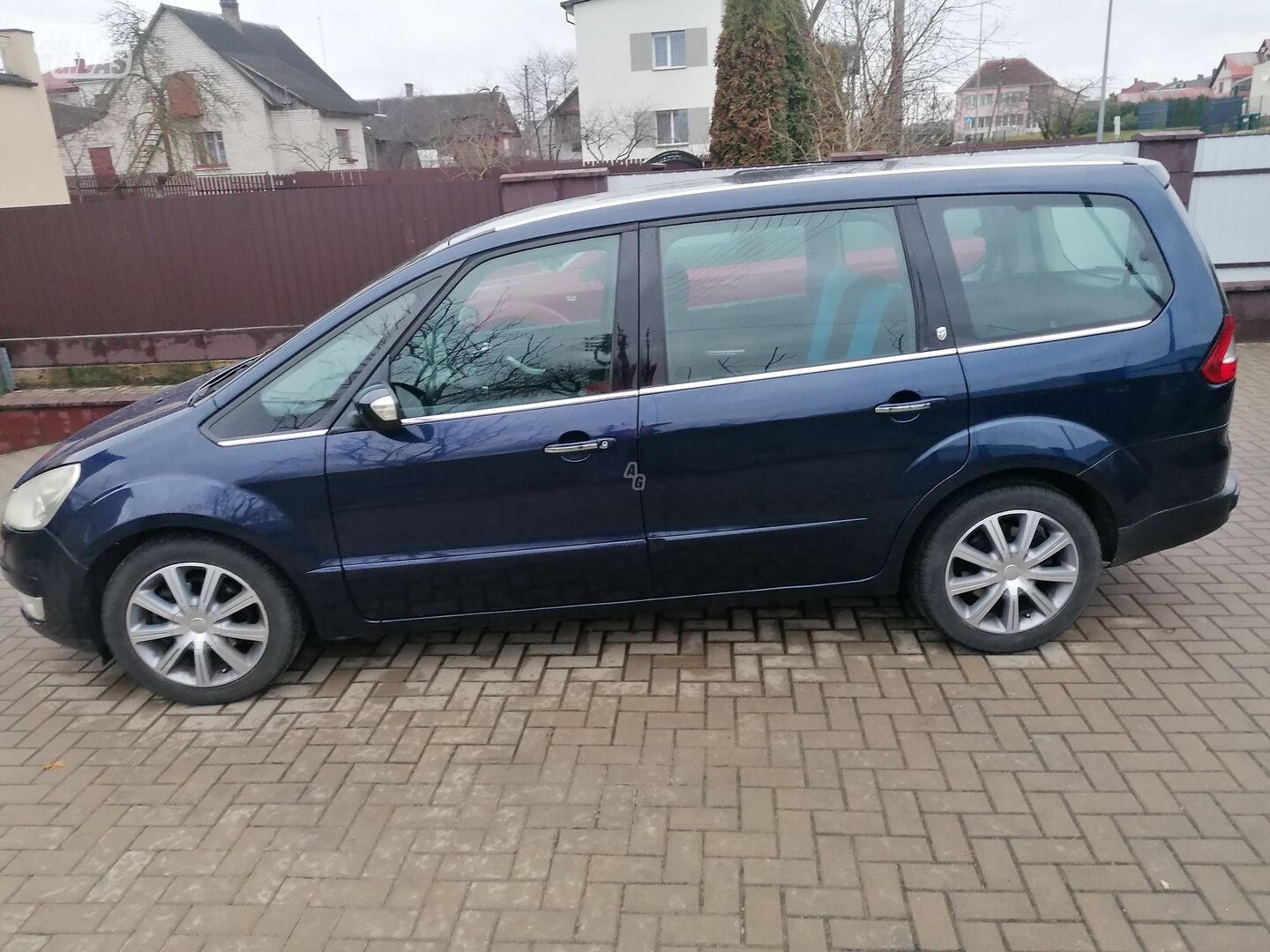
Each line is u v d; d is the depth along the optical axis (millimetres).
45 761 3453
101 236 9391
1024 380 3457
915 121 14133
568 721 3492
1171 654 3711
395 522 3562
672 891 2639
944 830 2809
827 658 3818
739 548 3613
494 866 2779
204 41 40344
